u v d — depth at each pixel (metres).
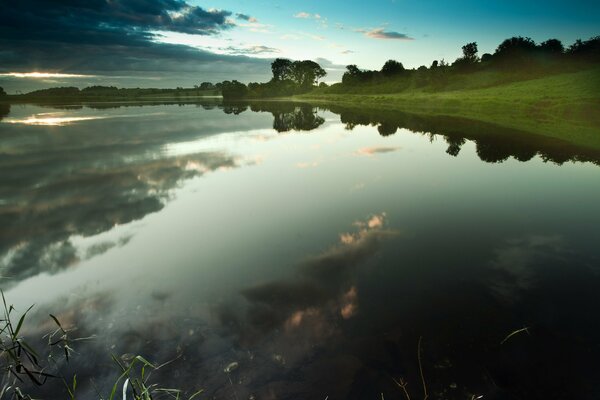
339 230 6.99
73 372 3.42
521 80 60.47
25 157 13.80
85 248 6.12
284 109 48.84
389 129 24.31
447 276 5.29
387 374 3.43
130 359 3.60
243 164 12.84
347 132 22.86
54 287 4.91
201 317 4.30
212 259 5.78
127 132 21.56
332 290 4.92
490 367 3.53
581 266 5.56
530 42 67.25
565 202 8.67
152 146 16.61
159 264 5.59
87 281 5.08
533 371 3.48
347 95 85.19
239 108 50.16
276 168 12.22
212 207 8.23
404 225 7.28
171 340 3.89
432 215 7.83
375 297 4.76
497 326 4.15
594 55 61.09
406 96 64.00
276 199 8.84
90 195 9.04
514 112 33.72
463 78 68.75
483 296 4.77
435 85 69.62
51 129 23.02
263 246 6.27
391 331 4.07
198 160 13.44
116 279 5.14
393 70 89.69
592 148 15.43
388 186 10.07
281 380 3.36
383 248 6.24
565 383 3.34
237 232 6.87
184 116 34.47
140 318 4.26
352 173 11.57
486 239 6.61
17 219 7.40
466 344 3.85
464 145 17.11
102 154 14.46
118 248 6.14
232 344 3.84
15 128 23.61
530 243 6.41
